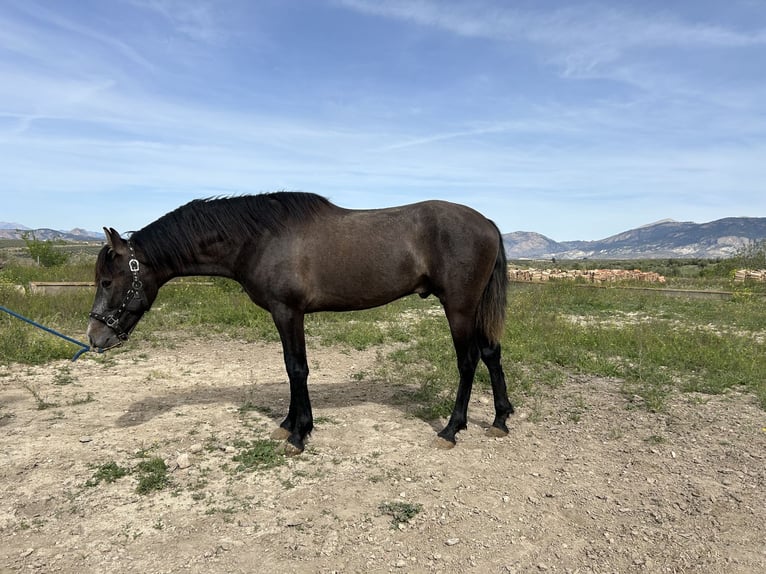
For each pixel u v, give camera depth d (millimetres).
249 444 3875
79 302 8945
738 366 6008
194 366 6180
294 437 3770
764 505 3035
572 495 3193
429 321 9008
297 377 3809
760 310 11047
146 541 2668
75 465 3475
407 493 3193
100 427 4148
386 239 3785
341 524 2842
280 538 2707
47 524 2807
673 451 3818
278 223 3758
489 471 3520
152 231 3898
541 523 2883
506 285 4082
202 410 4613
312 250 3734
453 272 3783
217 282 11602
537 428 4332
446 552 2613
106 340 3822
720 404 4883
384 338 7754
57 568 2449
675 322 9531
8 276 12141
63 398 4859
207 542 2664
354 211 3980
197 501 3072
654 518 2918
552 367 6203
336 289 3795
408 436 4109
